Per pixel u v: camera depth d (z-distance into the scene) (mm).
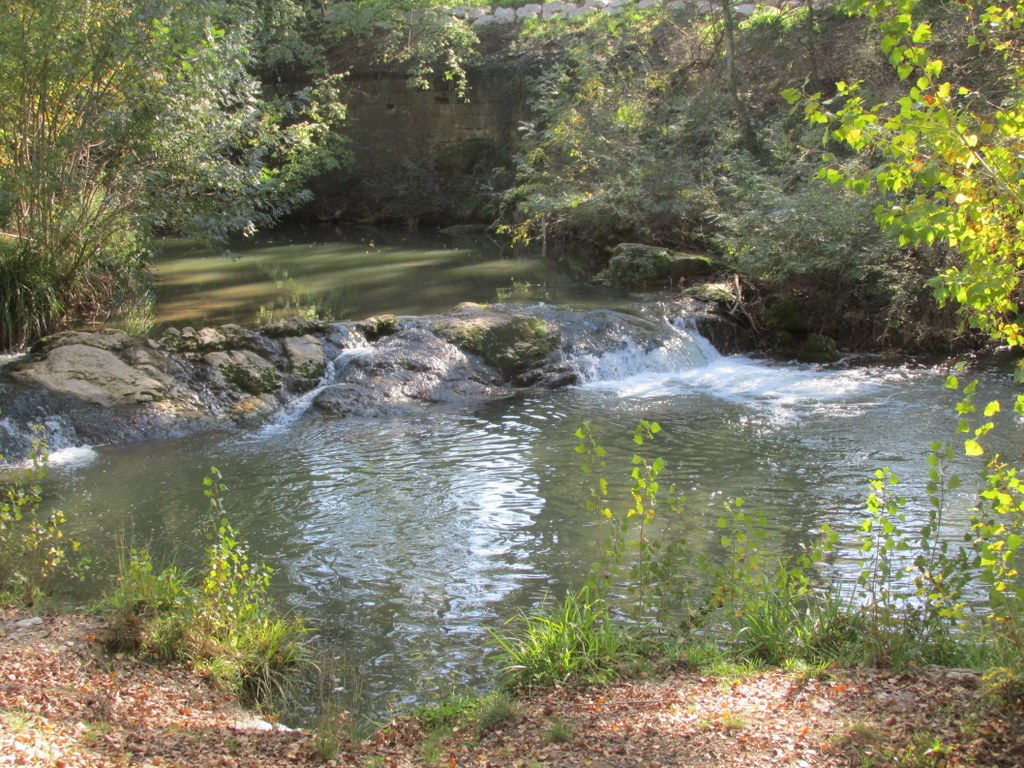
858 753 4043
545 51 26984
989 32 5594
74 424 10914
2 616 6156
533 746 4395
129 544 8078
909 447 10469
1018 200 4461
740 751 4160
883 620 5312
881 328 15156
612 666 5312
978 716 4230
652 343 14430
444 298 16938
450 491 9383
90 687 5133
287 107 21312
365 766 4348
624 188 19812
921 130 4434
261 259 21766
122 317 15234
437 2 27938
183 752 4441
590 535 8242
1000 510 4859
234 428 11570
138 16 13445
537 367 13648
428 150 28609
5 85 13203
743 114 20922
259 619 6238
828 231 15281
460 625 6652
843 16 22328
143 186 14461
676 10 24203
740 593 5910
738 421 11648
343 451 10680
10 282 13719
